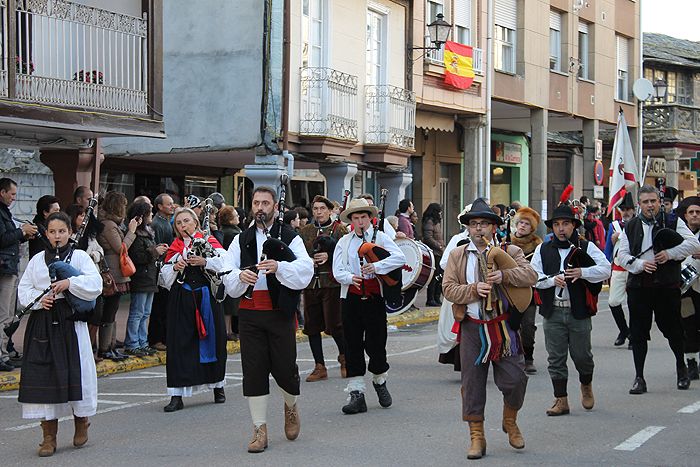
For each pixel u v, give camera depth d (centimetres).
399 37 2381
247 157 2103
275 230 825
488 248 780
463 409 786
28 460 790
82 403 812
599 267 912
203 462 771
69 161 1605
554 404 956
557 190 3619
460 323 788
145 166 2164
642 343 1065
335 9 2128
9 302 1161
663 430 877
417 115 2533
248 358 811
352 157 2214
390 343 1533
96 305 822
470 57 2583
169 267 991
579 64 3262
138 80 1595
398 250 969
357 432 877
